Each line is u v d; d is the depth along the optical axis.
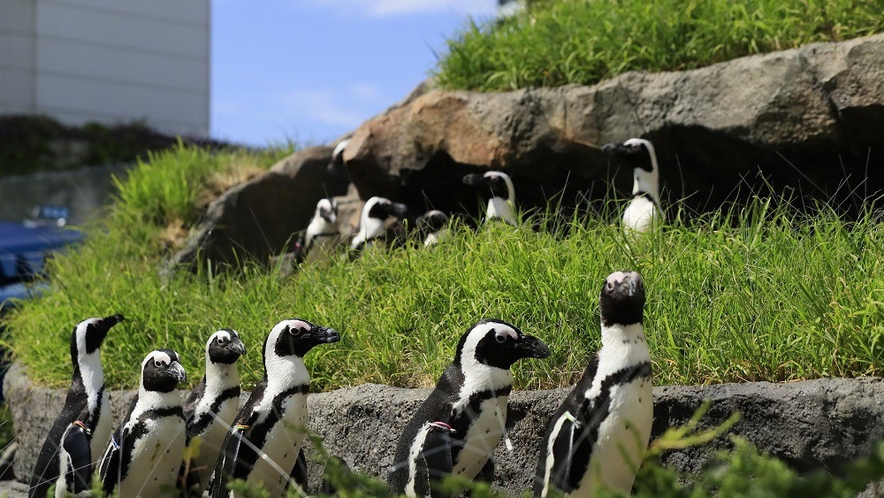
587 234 7.05
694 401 5.07
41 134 32.28
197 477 6.07
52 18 35.19
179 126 37.59
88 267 10.62
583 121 8.81
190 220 11.81
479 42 10.20
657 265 6.25
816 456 4.78
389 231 9.72
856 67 7.46
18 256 13.48
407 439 5.10
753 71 7.95
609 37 9.04
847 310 5.14
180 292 8.88
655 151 8.54
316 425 6.43
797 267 5.80
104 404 6.44
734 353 5.38
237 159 13.27
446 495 4.87
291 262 9.50
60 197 19.61
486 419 4.98
